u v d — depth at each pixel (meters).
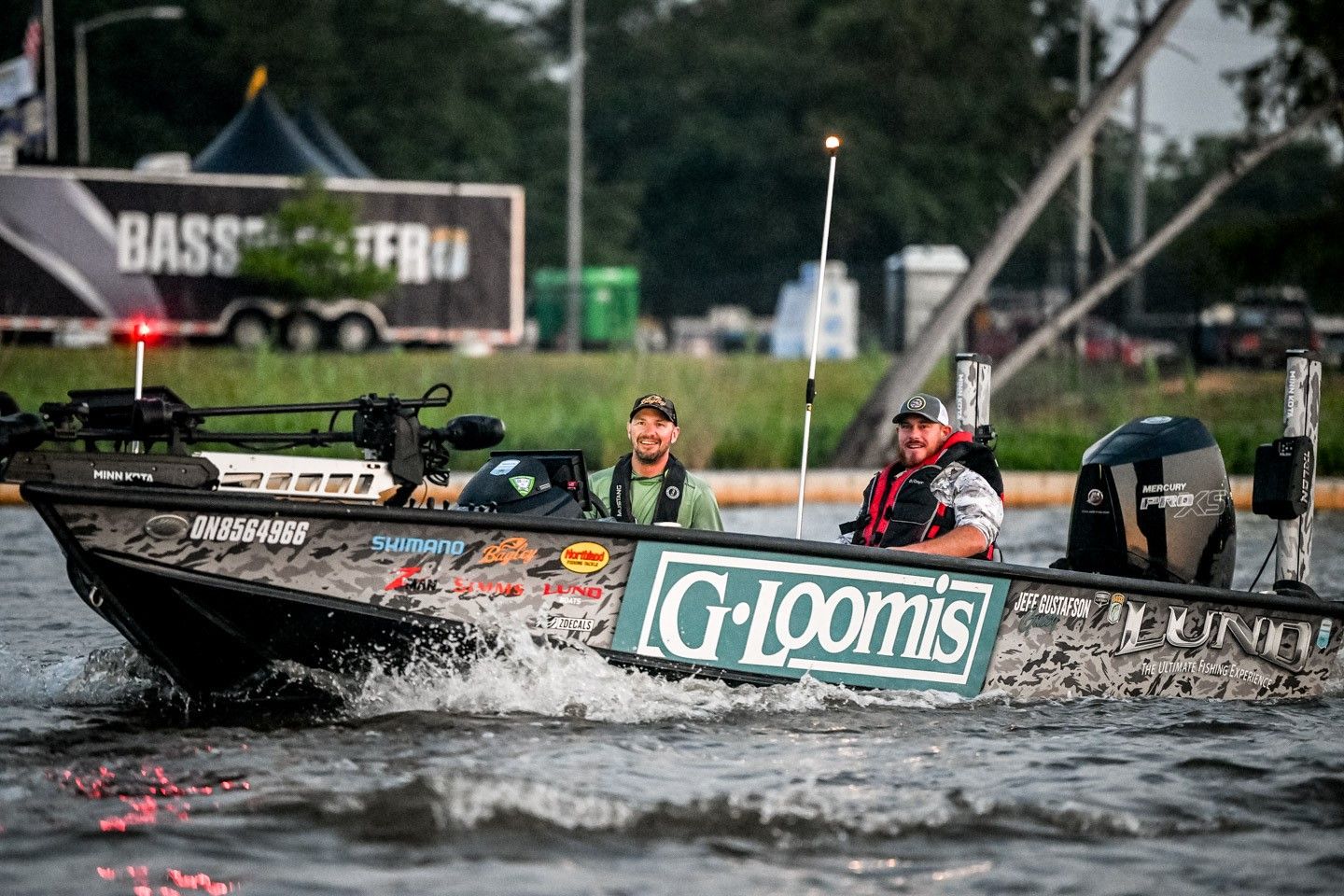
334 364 84.69
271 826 21.58
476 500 27.80
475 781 23.33
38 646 33.25
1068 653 29.62
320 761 24.31
